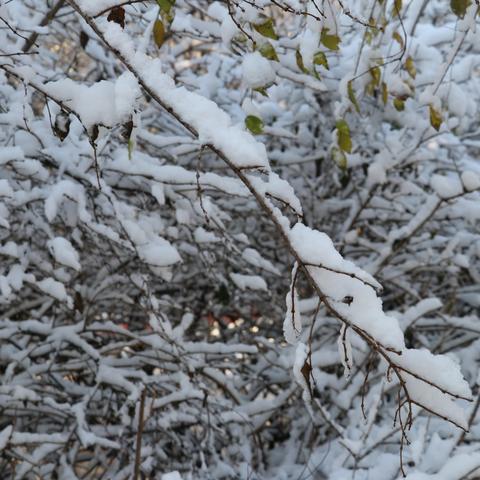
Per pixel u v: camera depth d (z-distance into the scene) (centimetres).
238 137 125
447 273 416
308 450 362
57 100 145
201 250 315
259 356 411
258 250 429
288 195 128
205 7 367
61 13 334
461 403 293
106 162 283
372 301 127
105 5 131
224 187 260
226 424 355
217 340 445
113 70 366
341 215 432
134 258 329
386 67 329
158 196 274
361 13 262
